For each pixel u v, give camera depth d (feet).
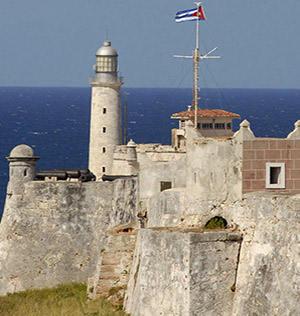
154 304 479.41
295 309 417.49
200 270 452.35
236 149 468.75
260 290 438.81
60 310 563.07
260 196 453.17
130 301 528.63
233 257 456.04
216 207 475.72
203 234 453.17
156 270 479.82
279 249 434.71
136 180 651.25
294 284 421.59
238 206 466.29
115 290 563.48
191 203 486.79
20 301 620.49
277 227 438.40
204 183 478.18
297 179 469.57
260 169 467.52
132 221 651.66
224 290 453.99
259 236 447.83
